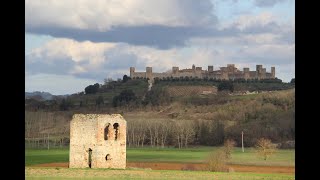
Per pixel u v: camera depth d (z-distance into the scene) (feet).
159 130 624.59
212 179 222.28
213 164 284.61
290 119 563.48
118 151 285.23
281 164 351.67
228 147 370.32
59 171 242.78
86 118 282.77
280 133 534.37
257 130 556.51
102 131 280.92
